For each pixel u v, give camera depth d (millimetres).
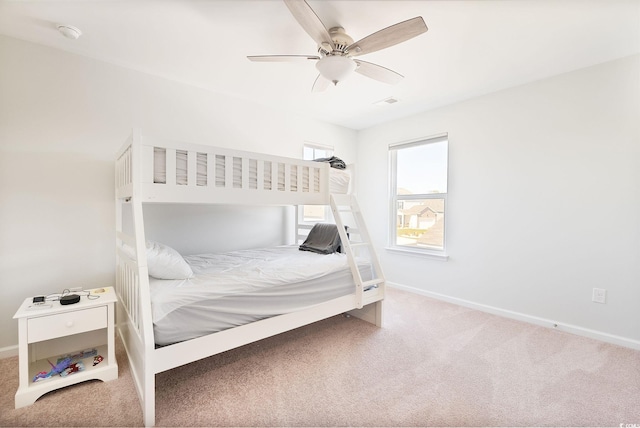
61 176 2271
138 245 1541
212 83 2844
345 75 1884
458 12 1738
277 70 2564
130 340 1867
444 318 2885
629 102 2260
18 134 2117
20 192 2127
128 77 2545
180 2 1681
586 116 2455
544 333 2529
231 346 1745
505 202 2943
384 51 2195
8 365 1968
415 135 3740
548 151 2662
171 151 1728
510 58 2299
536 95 2725
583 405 1594
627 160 2275
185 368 1961
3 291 2076
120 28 1956
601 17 1769
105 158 2449
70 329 1705
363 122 4105
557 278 2627
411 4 1670
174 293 1585
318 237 3248
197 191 1824
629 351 2201
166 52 2273
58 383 1657
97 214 2416
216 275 1951
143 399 1471
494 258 3029
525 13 1741
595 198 2424
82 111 2348
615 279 2338
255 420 1480
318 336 2477
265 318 1926
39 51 2174
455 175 3340
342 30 1881
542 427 1436
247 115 3297
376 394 1690
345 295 2426
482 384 1788
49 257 2230
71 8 1745
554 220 2639
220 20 1854
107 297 1876
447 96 3135
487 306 3074
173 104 2791
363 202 4402
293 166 2375
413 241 3854
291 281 2051
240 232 3328
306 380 1827
